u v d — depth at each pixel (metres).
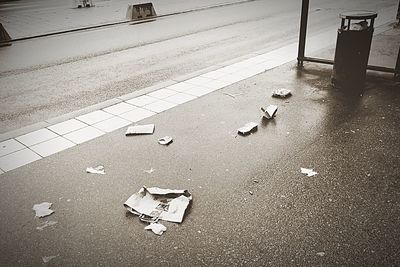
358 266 2.73
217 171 4.05
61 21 15.80
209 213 3.38
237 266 2.79
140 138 4.94
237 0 20.75
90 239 3.14
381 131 4.75
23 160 4.52
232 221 3.26
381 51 8.63
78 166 4.32
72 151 4.70
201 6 18.81
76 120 5.66
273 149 4.45
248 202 3.50
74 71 8.55
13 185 3.99
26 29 14.09
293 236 3.05
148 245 3.04
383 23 11.84
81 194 3.77
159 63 8.82
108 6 20.59
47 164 4.41
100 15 17.14
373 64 7.70
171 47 10.41
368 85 6.40
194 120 5.41
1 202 3.69
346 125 4.97
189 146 4.64
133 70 8.36
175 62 8.83
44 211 3.51
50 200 3.70
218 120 5.36
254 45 10.03
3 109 6.40
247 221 3.25
